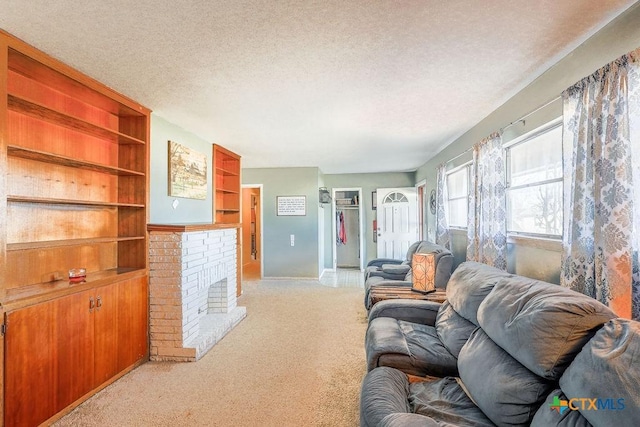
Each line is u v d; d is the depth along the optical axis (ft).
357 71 7.36
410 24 5.58
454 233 14.78
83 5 5.01
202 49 6.36
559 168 7.66
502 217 9.37
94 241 7.70
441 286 11.09
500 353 4.90
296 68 7.18
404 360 6.12
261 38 5.98
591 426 3.20
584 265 5.89
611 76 5.31
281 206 21.15
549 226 8.11
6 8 5.04
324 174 24.67
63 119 7.28
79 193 8.25
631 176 5.10
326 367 8.71
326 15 5.31
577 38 6.10
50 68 6.66
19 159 6.89
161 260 9.29
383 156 17.66
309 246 20.92
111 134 8.50
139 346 8.90
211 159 14.14
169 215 11.02
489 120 10.46
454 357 6.25
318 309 14.15
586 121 5.87
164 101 9.06
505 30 5.80
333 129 12.14
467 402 4.89
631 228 5.10
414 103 9.45
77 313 7.02
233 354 9.58
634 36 5.17
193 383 7.93
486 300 5.84
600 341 3.63
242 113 10.16
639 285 5.10
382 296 9.51
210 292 12.52
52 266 7.56
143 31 5.73
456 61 6.95
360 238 24.35
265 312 13.71
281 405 6.99
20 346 5.87
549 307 4.27
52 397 6.42
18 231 6.86
